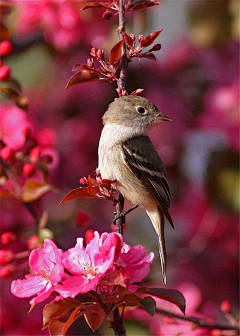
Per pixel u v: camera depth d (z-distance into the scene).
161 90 13.09
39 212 10.51
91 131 12.77
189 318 8.90
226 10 12.47
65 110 12.95
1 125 10.91
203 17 12.55
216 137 12.75
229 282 12.43
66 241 11.77
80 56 12.88
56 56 13.03
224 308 9.19
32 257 6.18
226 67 12.90
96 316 6.19
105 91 12.92
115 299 5.84
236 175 12.28
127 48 7.63
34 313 10.91
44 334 10.78
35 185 8.97
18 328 10.75
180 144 12.88
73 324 11.02
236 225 12.79
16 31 12.47
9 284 10.88
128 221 13.81
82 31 11.89
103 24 11.84
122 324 6.02
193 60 13.26
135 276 6.16
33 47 13.03
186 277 12.35
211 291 12.27
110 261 5.83
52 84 13.07
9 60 12.93
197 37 12.55
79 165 12.75
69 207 12.59
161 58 13.45
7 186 10.37
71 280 5.86
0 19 11.90
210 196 12.50
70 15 11.76
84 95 12.86
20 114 11.05
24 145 9.41
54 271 5.83
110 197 7.21
